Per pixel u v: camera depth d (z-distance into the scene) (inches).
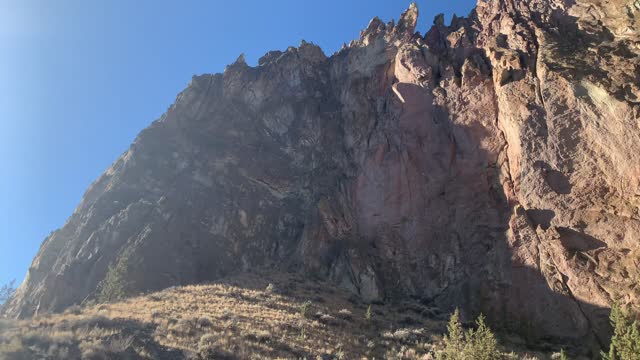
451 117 2192.4
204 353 1208.8
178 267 2048.5
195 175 2491.4
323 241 2075.5
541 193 1786.4
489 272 1732.3
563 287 1585.9
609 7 2250.2
